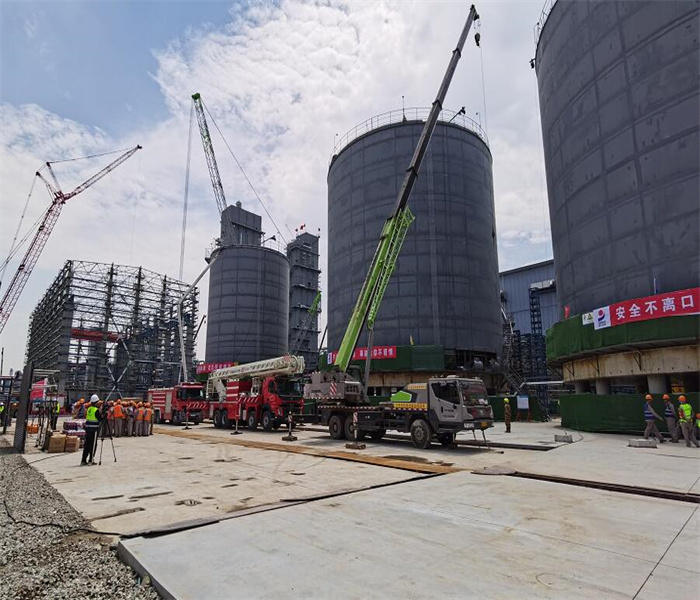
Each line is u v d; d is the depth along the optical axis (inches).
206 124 3540.8
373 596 175.5
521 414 1435.8
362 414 790.5
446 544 236.5
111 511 323.3
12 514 313.1
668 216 877.8
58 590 191.2
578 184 1108.5
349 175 2070.6
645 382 997.8
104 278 3324.3
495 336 1924.2
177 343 3703.3
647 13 943.0
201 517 300.4
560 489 380.2
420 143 970.1
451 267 1838.1
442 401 679.7
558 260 1230.3
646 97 933.8
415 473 468.1
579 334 1014.4
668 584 185.9
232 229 3732.8
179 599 174.2
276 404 1002.1
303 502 334.0
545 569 202.2
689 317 791.1
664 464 507.5
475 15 1084.5
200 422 1407.5
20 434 710.5
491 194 2116.1
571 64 1151.6
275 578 193.2
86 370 3469.5
